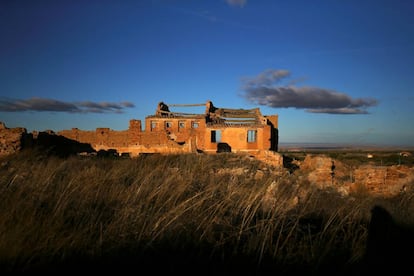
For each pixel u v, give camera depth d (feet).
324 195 22.30
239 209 15.61
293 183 23.21
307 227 14.55
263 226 13.67
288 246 12.44
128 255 10.93
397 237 14.25
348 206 18.83
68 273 9.98
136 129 131.13
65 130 129.70
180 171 23.80
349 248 12.72
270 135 136.05
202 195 17.15
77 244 11.20
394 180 44.96
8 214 12.80
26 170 21.99
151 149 130.11
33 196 15.44
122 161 33.17
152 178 20.30
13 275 9.58
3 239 10.80
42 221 12.82
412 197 26.32
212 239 12.46
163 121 145.28
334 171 51.96
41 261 10.11
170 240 11.97
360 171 48.93
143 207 15.30
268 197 18.01
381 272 11.42
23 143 77.71
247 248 12.06
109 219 13.80
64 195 15.90
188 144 126.41
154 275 10.21
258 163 42.42
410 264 11.98
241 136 137.80
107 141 131.23
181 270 10.56
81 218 13.83
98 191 16.98
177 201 16.37
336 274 10.98
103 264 10.50
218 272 10.52
